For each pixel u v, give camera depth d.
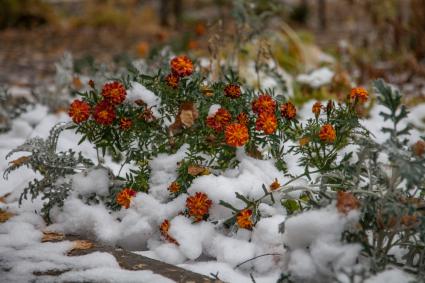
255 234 2.07
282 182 2.22
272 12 4.16
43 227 2.24
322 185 2.02
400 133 1.81
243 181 2.15
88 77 4.44
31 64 7.82
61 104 4.11
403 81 5.57
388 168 1.90
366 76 5.51
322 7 13.39
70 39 11.37
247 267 2.00
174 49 5.50
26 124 3.64
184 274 1.89
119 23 13.52
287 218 1.79
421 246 1.84
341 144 2.35
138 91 2.24
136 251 2.14
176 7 13.94
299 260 1.75
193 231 2.08
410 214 1.75
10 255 1.98
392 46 6.36
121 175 2.65
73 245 2.08
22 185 2.58
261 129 2.13
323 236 1.75
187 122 2.19
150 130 2.27
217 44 3.46
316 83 4.66
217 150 2.28
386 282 1.70
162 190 2.21
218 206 2.12
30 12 13.15
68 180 2.28
